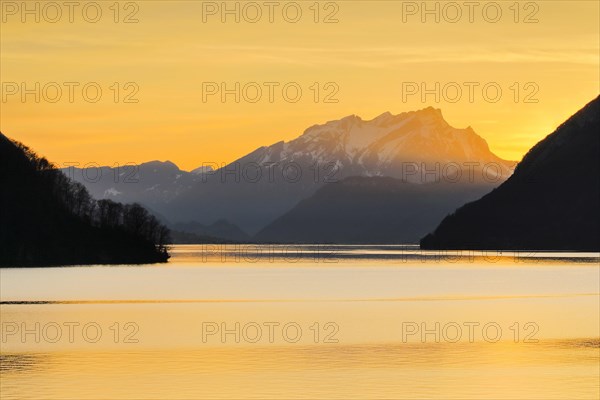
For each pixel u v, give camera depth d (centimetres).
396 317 11669
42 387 6662
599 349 8481
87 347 8619
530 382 6850
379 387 6662
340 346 8700
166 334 9619
